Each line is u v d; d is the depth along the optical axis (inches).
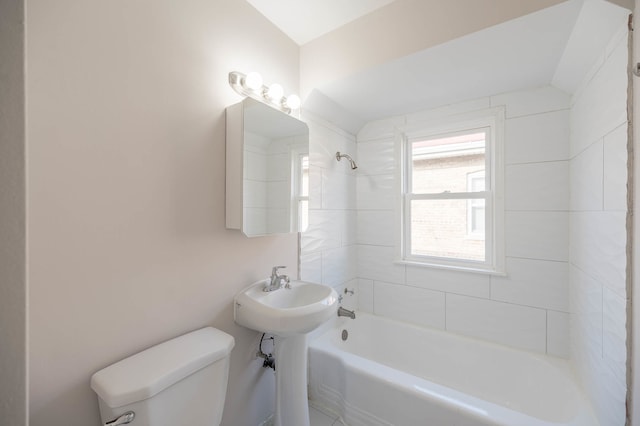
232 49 52.7
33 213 29.8
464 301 77.2
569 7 41.1
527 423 43.9
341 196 87.3
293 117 63.6
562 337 65.1
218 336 43.7
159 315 41.2
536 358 65.4
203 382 38.7
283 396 52.6
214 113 49.3
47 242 30.7
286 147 61.6
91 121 34.1
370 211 92.9
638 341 36.3
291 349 52.3
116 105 36.4
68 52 32.2
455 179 83.0
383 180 90.4
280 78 64.1
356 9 58.3
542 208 67.1
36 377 29.9
